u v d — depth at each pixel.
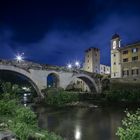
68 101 53.38
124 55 66.44
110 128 24.64
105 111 39.69
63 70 63.34
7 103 20.92
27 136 11.76
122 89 59.50
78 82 93.94
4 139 9.90
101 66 113.44
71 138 20.06
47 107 46.19
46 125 26.66
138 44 61.28
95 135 21.28
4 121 14.88
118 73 68.62
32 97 62.88
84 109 43.09
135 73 61.94
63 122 28.83
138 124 8.73
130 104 47.00
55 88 57.22
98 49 106.94
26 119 17.77
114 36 72.25
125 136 8.41
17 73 54.75
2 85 32.66
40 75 57.97
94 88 73.62
